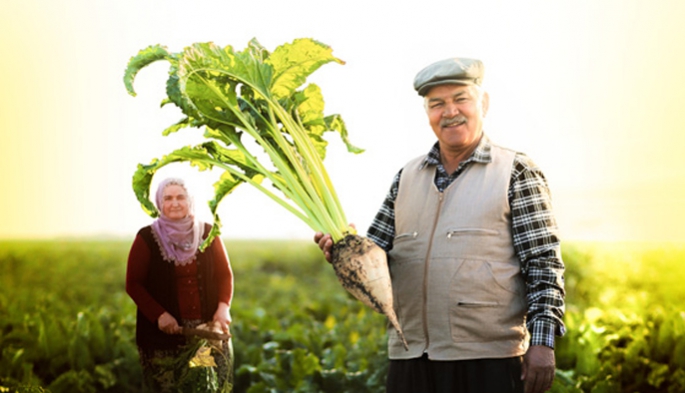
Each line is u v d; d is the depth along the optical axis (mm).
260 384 6207
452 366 3582
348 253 3625
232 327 7996
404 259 3762
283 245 41531
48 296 14453
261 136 3947
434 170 3816
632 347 6363
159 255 4543
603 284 12492
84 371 6633
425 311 3652
